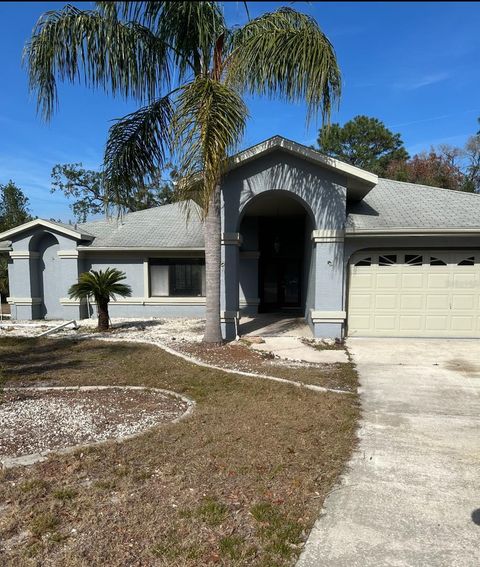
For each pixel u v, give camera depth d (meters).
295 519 3.15
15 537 2.95
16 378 7.25
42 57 7.90
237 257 10.92
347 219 11.28
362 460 4.12
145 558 2.73
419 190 13.89
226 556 2.75
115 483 3.61
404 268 10.98
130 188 9.48
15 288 15.62
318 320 10.89
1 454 4.28
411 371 7.69
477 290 10.84
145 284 15.49
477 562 2.74
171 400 6.08
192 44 8.64
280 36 7.88
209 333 9.75
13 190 30.88
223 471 3.82
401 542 2.92
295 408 5.54
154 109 9.18
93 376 7.34
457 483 3.71
